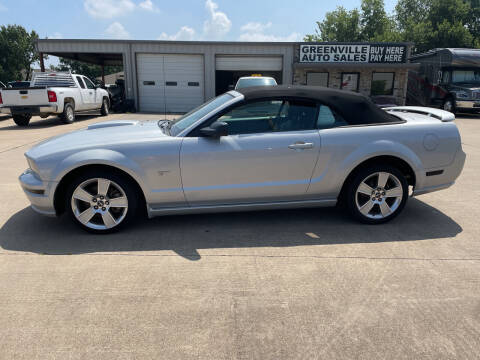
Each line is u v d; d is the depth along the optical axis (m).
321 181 3.76
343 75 20.39
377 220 3.95
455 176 4.03
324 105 3.78
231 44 19.78
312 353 2.07
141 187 3.54
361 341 2.17
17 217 4.14
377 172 3.80
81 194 3.54
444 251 3.34
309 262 3.12
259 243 3.50
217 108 3.67
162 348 2.09
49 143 3.80
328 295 2.63
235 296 2.61
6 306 2.47
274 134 3.65
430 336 2.21
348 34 52.00
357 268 3.02
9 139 10.00
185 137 3.59
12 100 12.61
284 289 2.70
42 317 2.36
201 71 20.33
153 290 2.67
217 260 3.14
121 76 32.50
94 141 3.62
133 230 3.80
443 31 42.94
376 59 19.89
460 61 18.50
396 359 2.03
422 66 21.56
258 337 2.19
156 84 20.41
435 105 20.33
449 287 2.74
